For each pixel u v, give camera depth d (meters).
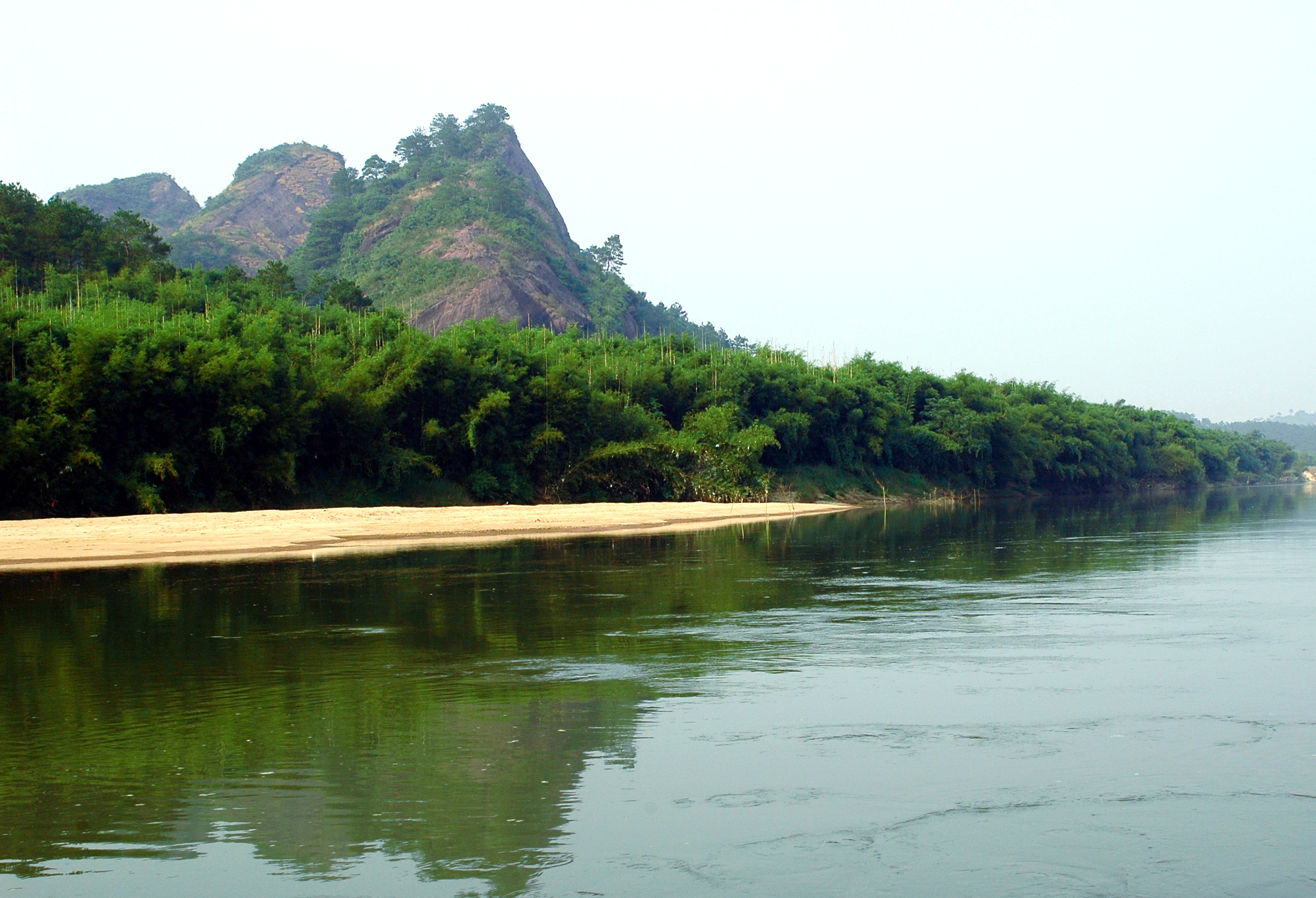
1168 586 22.55
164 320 55.16
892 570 26.75
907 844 7.27
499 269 186.12
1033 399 123.62
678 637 15.88
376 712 11.04
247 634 16.16
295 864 6.92
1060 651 14.52
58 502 43.66
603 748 9.63
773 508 66.25
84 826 7.63
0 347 43.31
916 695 11.78
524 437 63.53
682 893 6.46
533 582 23.53
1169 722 10.48
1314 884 6.61
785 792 8.36
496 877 6.71
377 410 54.81
